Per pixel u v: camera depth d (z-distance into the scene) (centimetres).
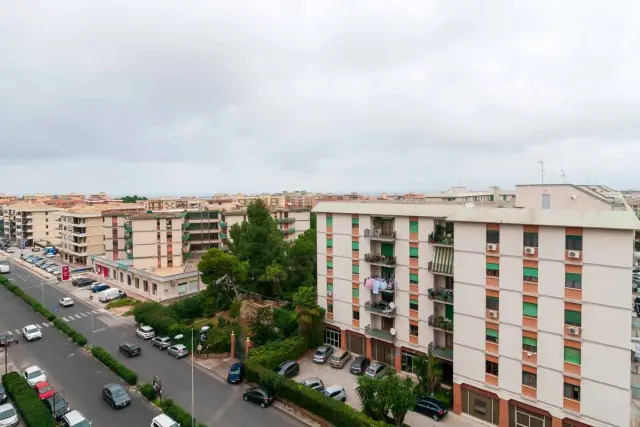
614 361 2769
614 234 2747
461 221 3478
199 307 6066
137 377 4141
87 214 9881
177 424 3123
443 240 3862
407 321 4203
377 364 4231
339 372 4300
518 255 3177
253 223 6656
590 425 2869
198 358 4700
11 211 14050
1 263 10350
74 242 10006
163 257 7900
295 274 6725
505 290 3253
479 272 3400
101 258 8969
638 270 7750
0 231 15262
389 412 3353
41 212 13262
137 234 7669
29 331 5256
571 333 2925
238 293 6350
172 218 7981
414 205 4100
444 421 3428
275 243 6625
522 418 3212
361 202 4766
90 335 5428
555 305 3006
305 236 7038
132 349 4725
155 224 7812
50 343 5125
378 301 4519
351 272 4666
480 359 3412
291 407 3641
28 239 13038
